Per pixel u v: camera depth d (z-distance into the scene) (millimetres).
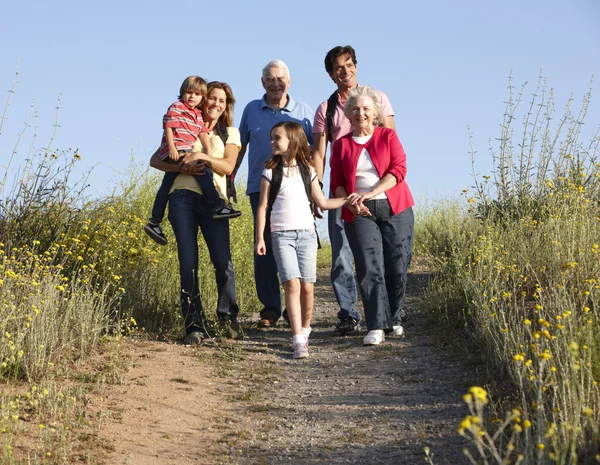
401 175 6492
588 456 3184
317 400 5043
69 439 3920
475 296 6242
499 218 8719
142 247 7723
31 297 5492
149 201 9234
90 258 6926
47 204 7113
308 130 7719
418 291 8867
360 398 5020
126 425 4309
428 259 10484
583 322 4609
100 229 7340
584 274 5836
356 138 6609
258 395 5172
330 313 8281
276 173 6297
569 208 7508
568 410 3613
